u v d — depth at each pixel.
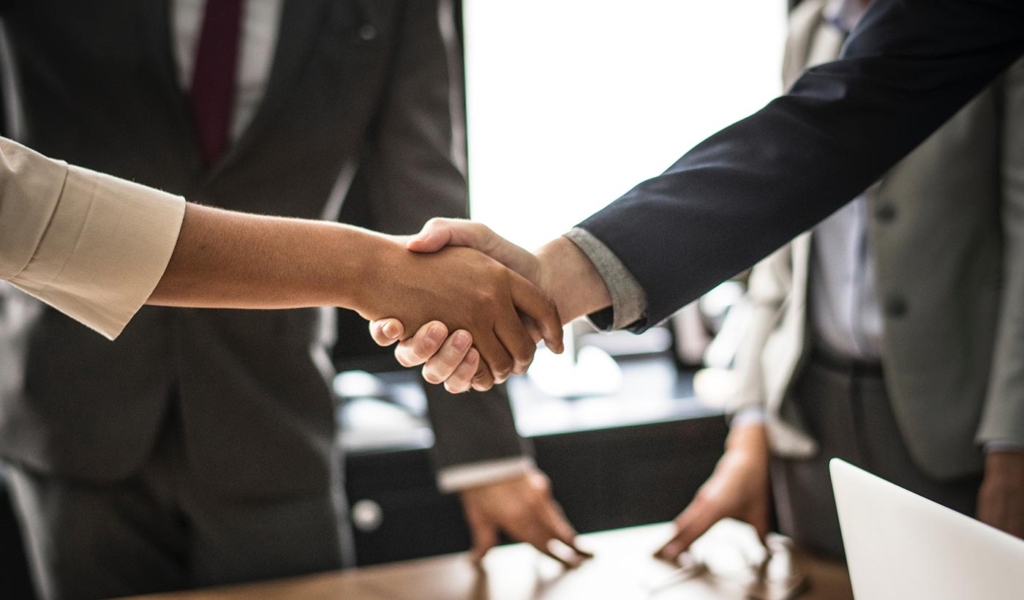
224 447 1.24
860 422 1.36
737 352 1.54
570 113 2.31
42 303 1.20
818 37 1.47
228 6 1.23
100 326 0.84
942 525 0.55
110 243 0.80
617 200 1.06
